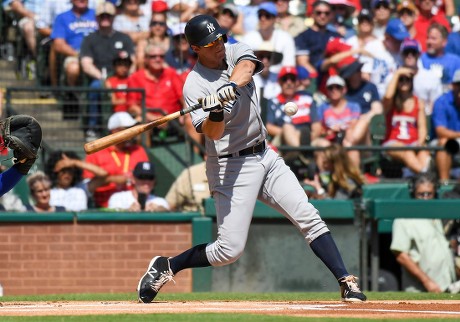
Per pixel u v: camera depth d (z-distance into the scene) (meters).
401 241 33.66
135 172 36.97
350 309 20.09
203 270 34.88
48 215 35.38
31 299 26.00
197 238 35.47
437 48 45.34
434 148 38.72
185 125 41.12
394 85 42.91
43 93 40.94
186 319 17.14
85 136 40.53
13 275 35.25
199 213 35.72
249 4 46.06
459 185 36.62
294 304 22.03
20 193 36.84
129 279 35.53
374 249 34.41
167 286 34.84
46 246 35.41
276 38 43.56
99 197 37.59
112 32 42.56
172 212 35.69
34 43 42.94
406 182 38.56
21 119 21.22
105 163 37.75
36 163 38.53
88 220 35.53
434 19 48.06
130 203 37.22
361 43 45.06
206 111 19.55
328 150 36.97
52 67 42.81
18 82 42.75
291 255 34.91
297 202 21.11
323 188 36.97
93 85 41.94
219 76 20.84
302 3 47.81
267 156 21.08
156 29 43.00
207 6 45.41
